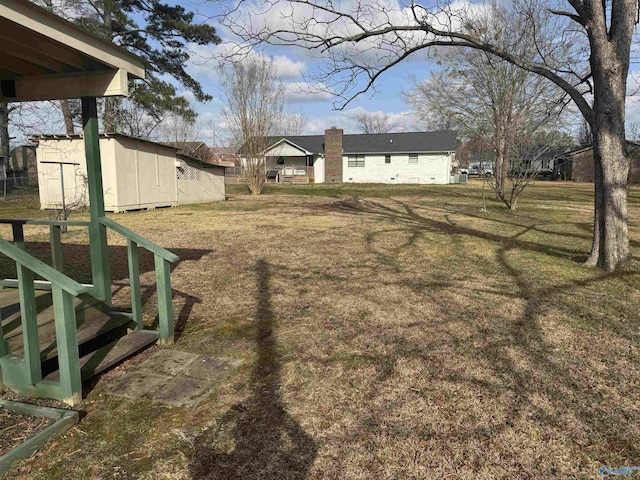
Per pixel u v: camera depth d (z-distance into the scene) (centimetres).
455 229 986
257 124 2252
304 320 416
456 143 3375
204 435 234
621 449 221
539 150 1355
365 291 509
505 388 282
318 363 322
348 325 401
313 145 3772
